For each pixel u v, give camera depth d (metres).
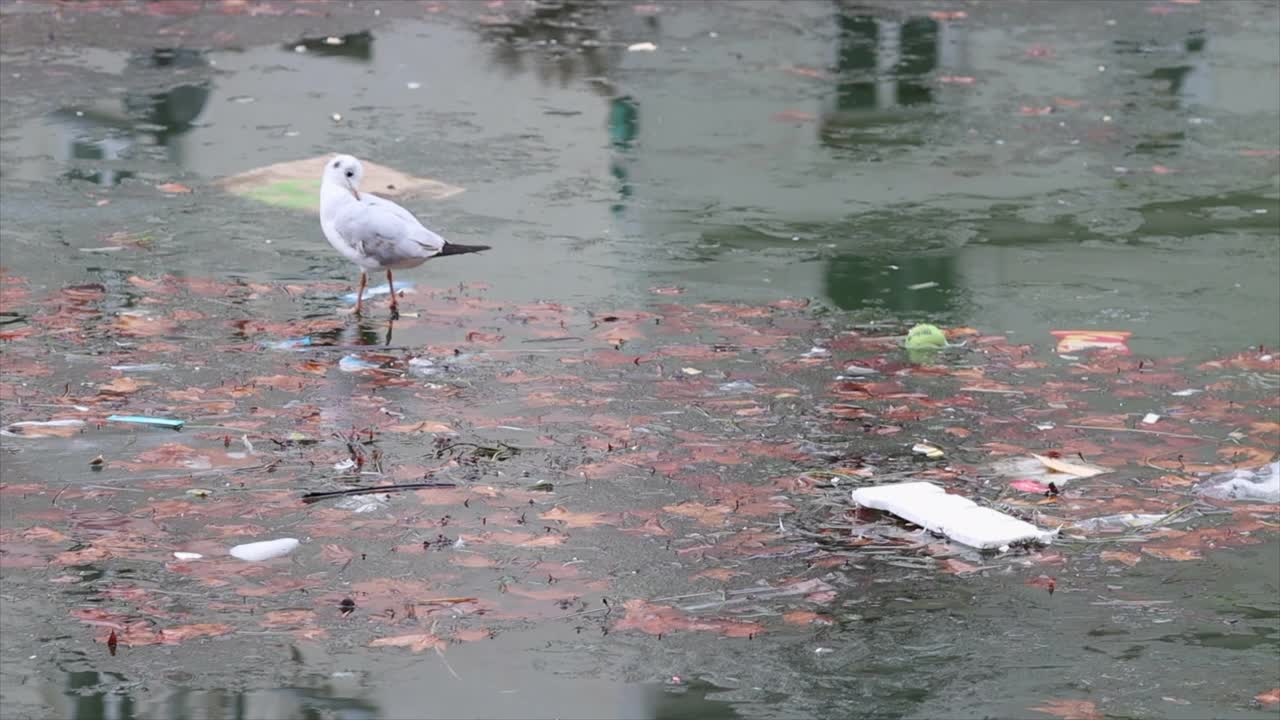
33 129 13.88
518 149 13.80
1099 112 15.38
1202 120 15.16
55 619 6.39
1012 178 13.35
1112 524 7.46
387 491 7.62
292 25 18.02
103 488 7.56
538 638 6.38
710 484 7.79
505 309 10.23
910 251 11.57
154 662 6.12
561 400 8.78
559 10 19.31
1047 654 6.36
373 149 13.66
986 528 7.28
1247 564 7.11
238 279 10.64
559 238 11.68
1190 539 7.31
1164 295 10.75
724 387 9.04
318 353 9.39
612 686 6.05
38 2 18.59
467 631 6.41
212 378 8.96
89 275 10.58
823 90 15.97
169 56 16.52
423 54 16.98
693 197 12.70
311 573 6.82
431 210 12.16
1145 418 8.70
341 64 16.45
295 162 13.24
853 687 6.09
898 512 7.49
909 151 14.07
